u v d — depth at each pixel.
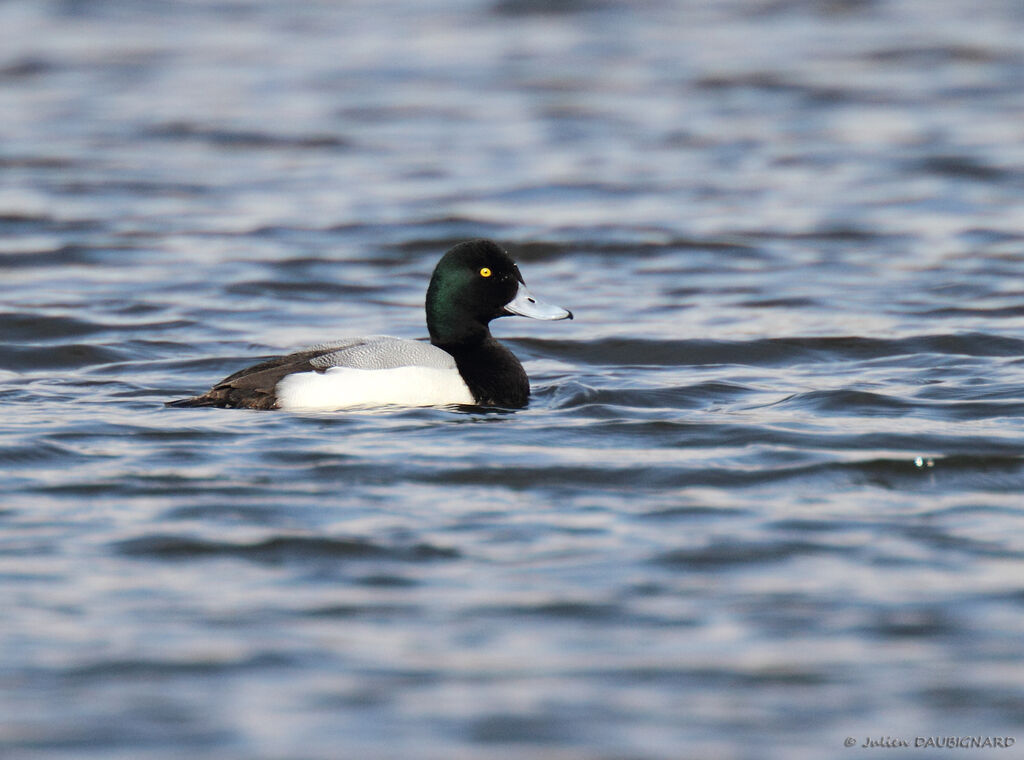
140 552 8.97
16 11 43.16
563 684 7.23
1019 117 30.95
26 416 12.41
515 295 13.78
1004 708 7.01
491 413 12.70
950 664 7.45
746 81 34.81
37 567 8.70
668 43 39.22
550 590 8.39
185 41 39.53
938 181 26.25
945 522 9.60
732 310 18.53
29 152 28.02
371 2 45.44
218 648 7.59
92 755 6.52
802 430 12.02
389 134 30.09
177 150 28.59
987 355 15.75
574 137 29.88
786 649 7.62
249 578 8.57
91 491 10.15
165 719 6.84
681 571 8.70
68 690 7.12
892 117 31.25
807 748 6.65
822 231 23.03
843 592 8.36
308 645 7.64
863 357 15.88
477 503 9.98
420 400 12.78
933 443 11.55
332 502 9.95
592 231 23.06
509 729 6.78
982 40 38.88
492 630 7.85
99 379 14.64
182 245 22.03
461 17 42.88
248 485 10.30
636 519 9.66
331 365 12.77
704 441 11.69
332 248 22.05
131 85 34.25
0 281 19.83
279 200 25.05
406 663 7.45
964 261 21.02
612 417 12.68
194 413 12.41
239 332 17.33
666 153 28.59
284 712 6.92
